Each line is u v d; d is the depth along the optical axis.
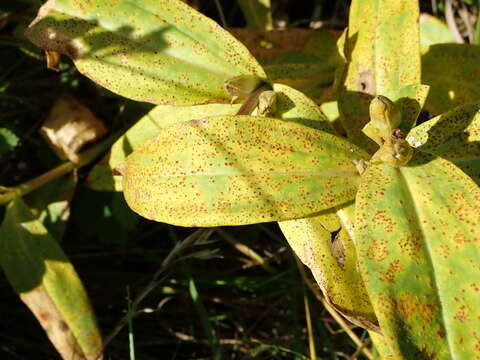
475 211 0.18
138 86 0.22
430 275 0.17
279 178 0.19
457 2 0.29
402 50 0.22
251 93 0.22
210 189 0.19
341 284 0.19
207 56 0.22
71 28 0.23
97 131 0.28
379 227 0.18
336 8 0.31
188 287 0.27
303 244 0.20
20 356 0.26
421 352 0.16
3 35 0.28
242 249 0.27
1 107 0.29
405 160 0.18
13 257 0.24
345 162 0.19
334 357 0.24
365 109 0.22
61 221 0.27
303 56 0.26
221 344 0.27
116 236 0.27
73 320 0.23
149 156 0.20
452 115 0.20
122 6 0.23
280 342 0.26
